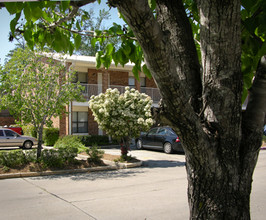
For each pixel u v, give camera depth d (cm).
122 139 1224
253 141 200
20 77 1003
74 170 1045
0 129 1902
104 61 304
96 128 2262
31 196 679
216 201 194
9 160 985
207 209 196
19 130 2480
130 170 1089
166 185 799
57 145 1758
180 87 156
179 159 1392
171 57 147
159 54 142
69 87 1072
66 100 1061
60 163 1047
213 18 181
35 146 2102
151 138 1709
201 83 212
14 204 607
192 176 201
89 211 554
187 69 210
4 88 994
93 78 2253
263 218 510
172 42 213
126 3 129
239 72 190
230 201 194
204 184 196
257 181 841
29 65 1077
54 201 630
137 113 1183
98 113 1166
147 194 691
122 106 1159
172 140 1568
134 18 133
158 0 221
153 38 137
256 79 200
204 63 195
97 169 1087
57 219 508
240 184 198
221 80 188
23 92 1057
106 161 1195
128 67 2172
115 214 534
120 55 301
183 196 668
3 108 1010
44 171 998
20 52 998
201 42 196
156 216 521
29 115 1037
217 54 186
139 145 1812
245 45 240
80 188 769
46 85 1033
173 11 216
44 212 549
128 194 692
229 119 189
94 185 809
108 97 1175
